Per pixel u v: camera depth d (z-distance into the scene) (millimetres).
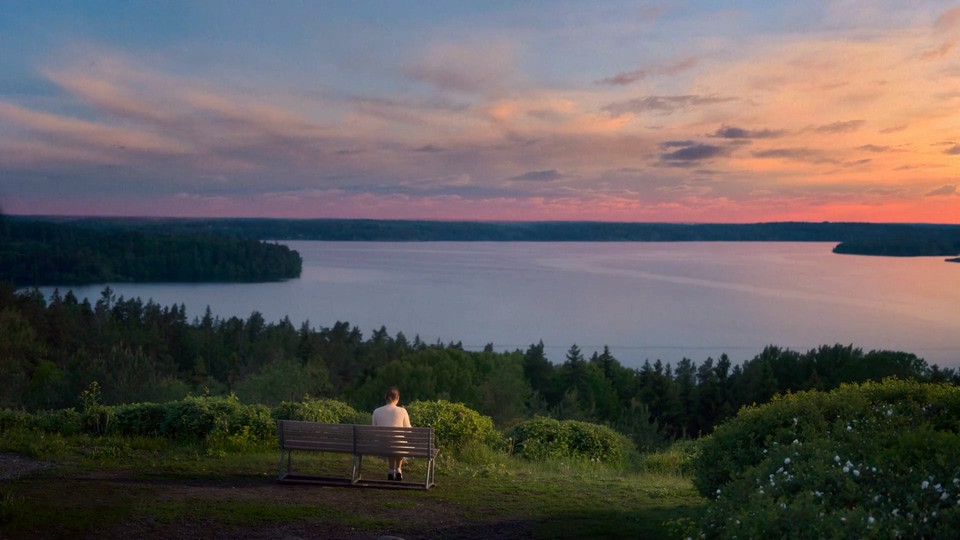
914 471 4922
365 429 8547
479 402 58469
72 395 43594
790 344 149125
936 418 6496
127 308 118000
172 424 11008
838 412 6660
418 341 113250
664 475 11492
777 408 6863
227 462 9664
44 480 8328
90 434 11141
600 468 11703
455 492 8414
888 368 70812
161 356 97875
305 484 8547
